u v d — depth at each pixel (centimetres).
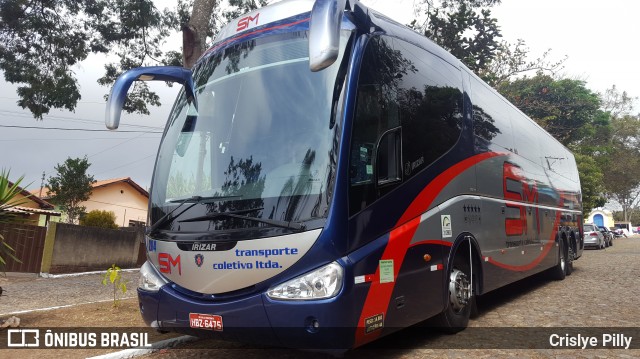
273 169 419
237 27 539
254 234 396
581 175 3666
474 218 623
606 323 639
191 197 449
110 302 916
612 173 4741
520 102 2728
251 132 448
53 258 1639
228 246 403
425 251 494
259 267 391
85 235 1777
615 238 5994
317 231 383
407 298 455
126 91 509
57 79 1395
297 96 443
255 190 416
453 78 636
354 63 438
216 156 455
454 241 559
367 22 475
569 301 821
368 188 421
